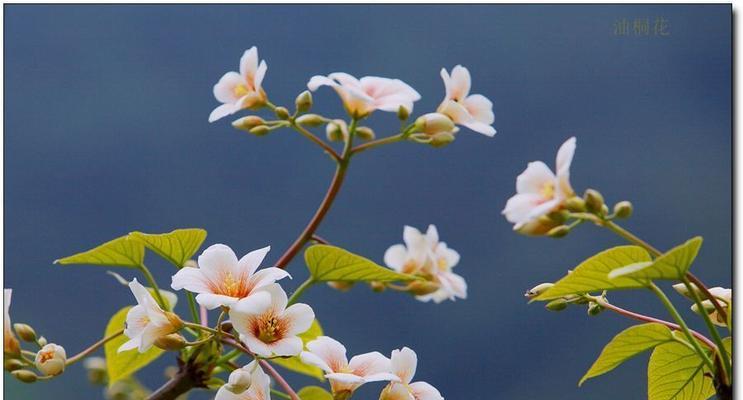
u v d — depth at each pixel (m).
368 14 4.94
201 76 5.08
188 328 2.27
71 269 4.63
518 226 2.21
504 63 5.48
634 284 2.22
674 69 5.42
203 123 5.32
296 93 4.79
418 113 5.25
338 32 4.93
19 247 4.80
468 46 5.30
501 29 5.38
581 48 5.48
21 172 5.01
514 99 5.52
